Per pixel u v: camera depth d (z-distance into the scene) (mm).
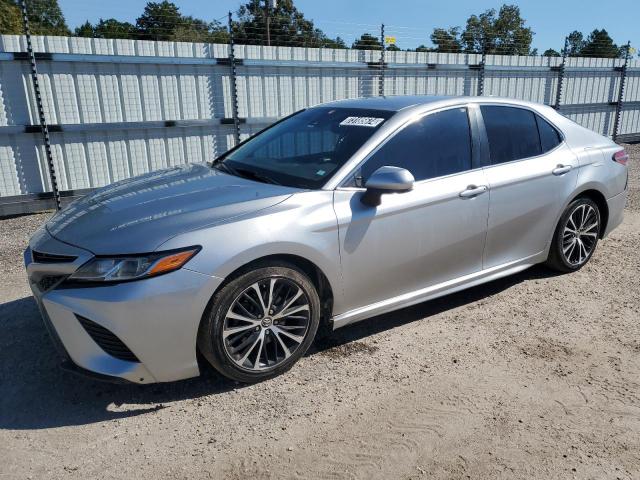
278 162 3801
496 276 4191
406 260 3596
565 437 2711
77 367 2875
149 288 2713
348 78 11461
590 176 4672
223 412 2918
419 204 3562
